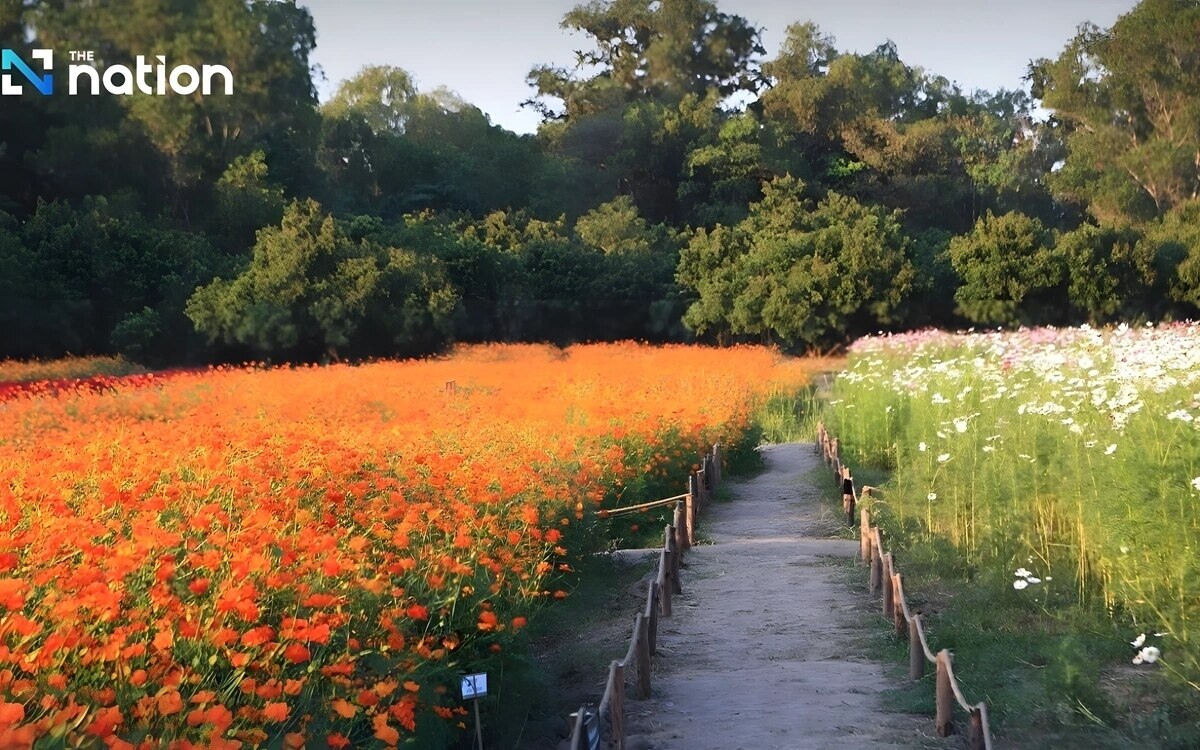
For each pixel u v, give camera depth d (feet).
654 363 117.91
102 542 21.88
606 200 276.41
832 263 158.71
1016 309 157.38
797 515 55.06
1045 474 34.76
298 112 242.99
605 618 34.30
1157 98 221.46
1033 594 31.55
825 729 22.47
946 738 21.80
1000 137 274.16
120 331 137.90
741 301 160.45
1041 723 22.27
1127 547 27.04
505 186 273.95
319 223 152.56
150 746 14.10
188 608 16.92
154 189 196.34
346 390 78.69
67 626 15.60
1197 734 20.58
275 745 15.98
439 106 320.91
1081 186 229.66
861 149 277.23
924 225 266.16
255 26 226.79
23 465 33.19
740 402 79.41
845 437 72.08
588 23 349.20
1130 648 26.40
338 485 29.27
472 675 19.80
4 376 113.39
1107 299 154.92
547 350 149.38
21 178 193.26
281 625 17.97
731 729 22.71
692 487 50.52
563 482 36.37
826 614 33.73
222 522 23.40
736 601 36.01
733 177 265.95
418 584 22.41
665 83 343.67
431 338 150.30
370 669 18.84
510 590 26.32
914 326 161.68
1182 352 41.11
